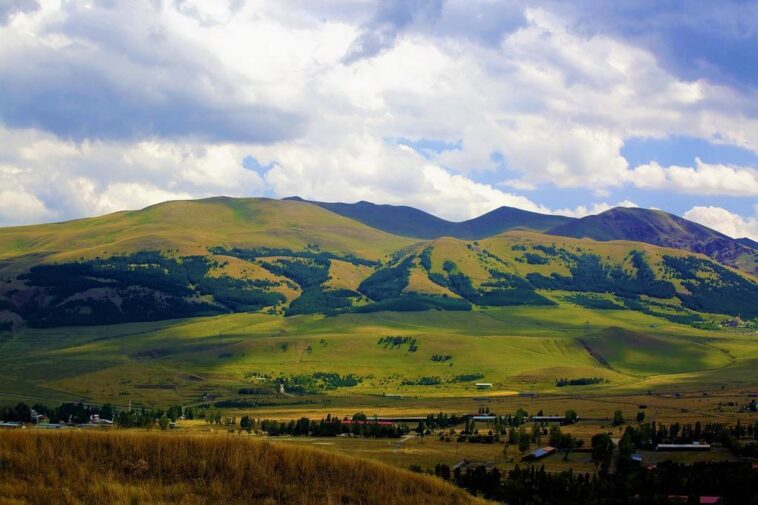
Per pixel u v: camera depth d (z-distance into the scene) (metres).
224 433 106.44
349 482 98.19
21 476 85.12
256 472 94.94
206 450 96.50
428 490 101.88
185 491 88.44
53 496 81.94
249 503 88.56
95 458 91.50
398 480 101.69
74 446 92.19
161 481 89.94
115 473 89.50
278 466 97.44
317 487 95.19
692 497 163.50
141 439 95.88
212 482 91.12
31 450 89.56
